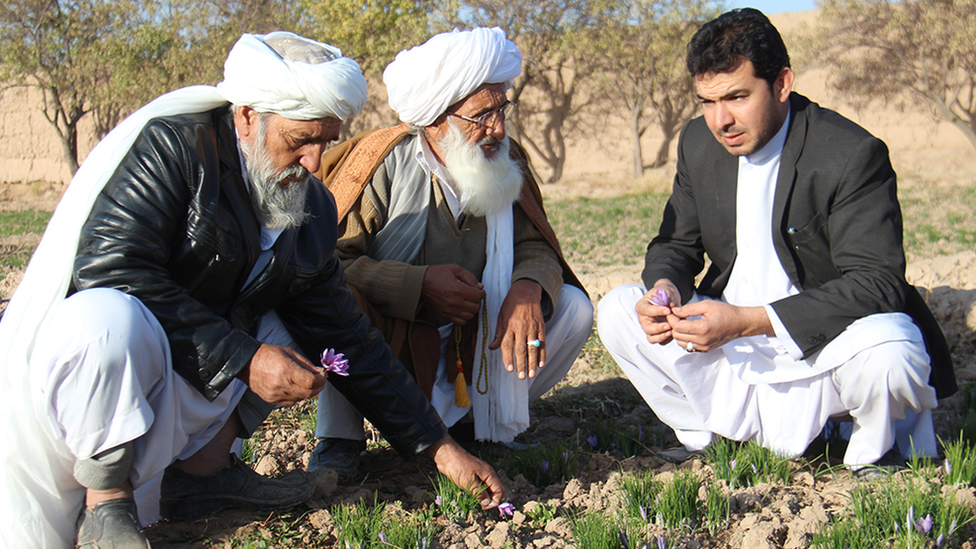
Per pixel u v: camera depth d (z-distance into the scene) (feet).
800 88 79.41
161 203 7.21
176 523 8.09
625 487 8.81
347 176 10.32
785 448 9.77
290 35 7.92
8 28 76.18
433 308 9.89
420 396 8.86
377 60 79.66
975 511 8.09
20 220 55.93
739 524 8.23
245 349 7.26
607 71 83.30
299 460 10.64
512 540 7.84
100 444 6.77
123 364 6.74
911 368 8.70
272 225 7.98
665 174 79.77
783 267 9.79
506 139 10.57
